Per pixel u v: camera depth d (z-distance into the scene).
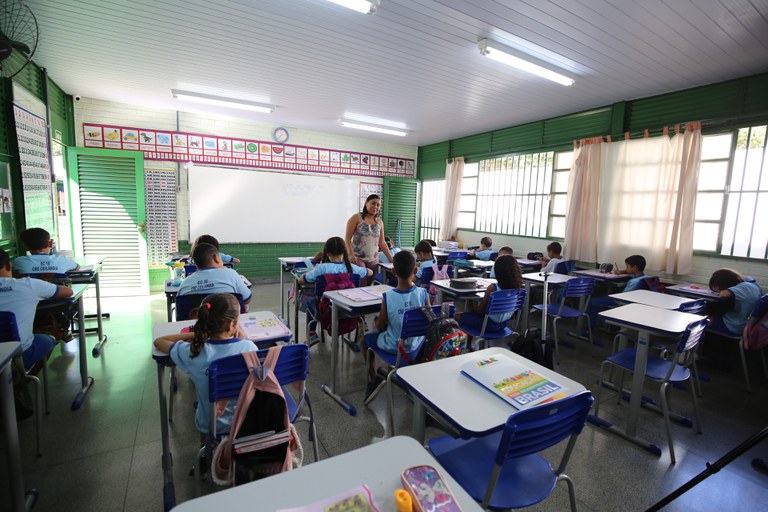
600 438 2.29
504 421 1.14
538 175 5.76
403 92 4.47
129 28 3.00
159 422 2.29
